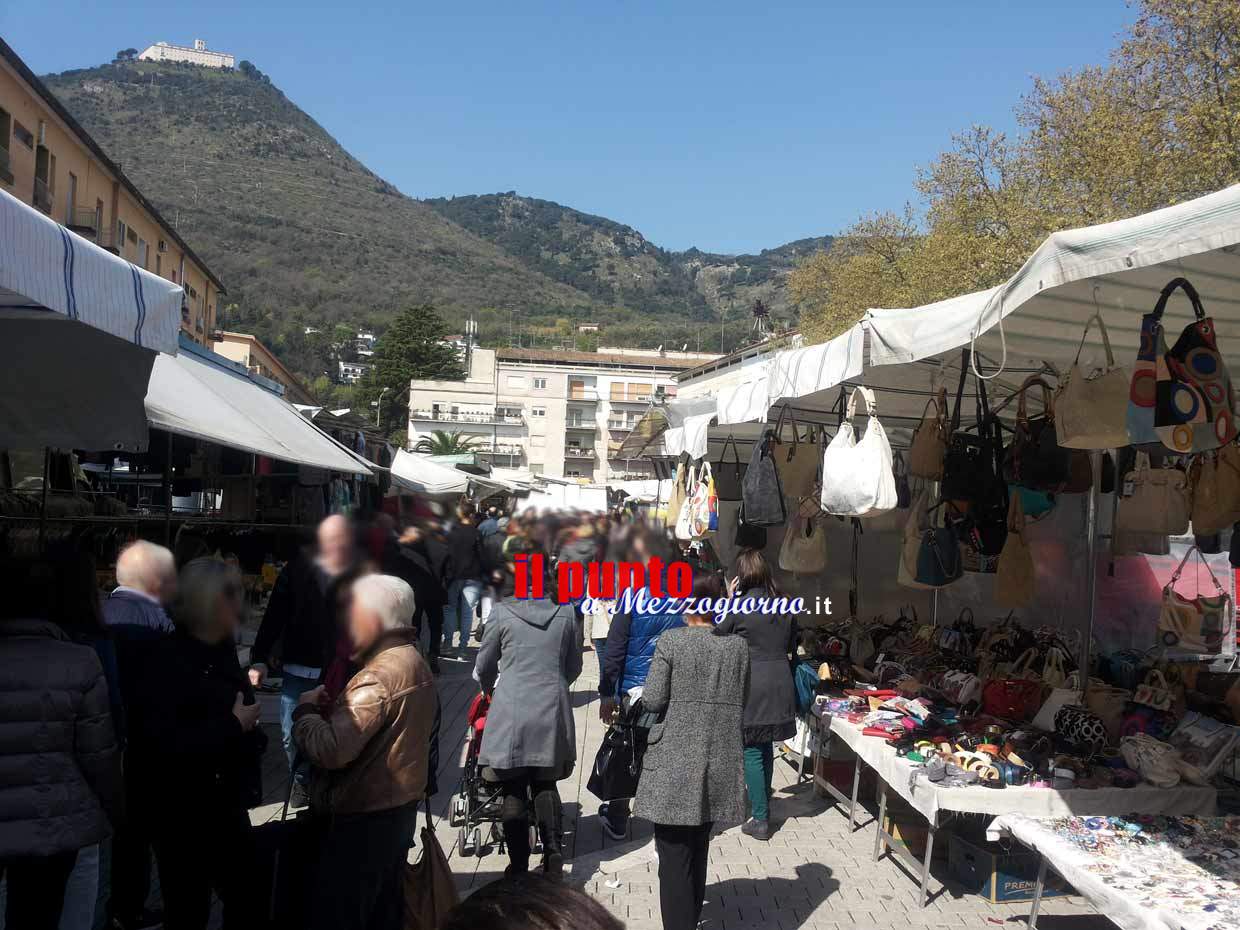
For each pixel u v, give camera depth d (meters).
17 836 2.63
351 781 2.90
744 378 6.14
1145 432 3.04
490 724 4.05
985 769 4.19
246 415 6.68
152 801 3.30
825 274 28.91
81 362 4.39
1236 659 6.07
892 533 7.71
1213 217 2.47
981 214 20.19
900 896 4.30
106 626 3.21
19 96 21.92
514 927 1.08
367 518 4.97
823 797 5.87
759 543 6.61
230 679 3.46
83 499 6.69
